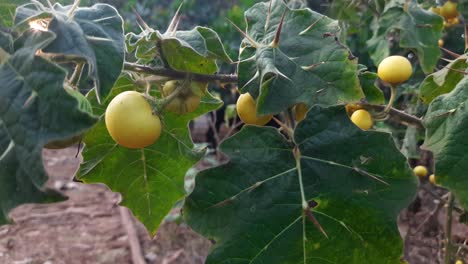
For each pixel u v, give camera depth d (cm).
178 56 18
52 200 12
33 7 14
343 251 17
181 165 23
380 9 40
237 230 16
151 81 18
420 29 35
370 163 17
